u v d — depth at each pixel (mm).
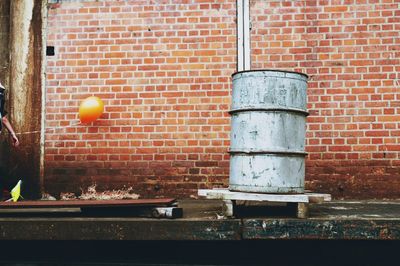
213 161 5066
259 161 3352
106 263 3746
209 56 5141
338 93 5012
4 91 4949
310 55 5055
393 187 4906
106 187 5148
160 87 5164
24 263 3783
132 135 5152
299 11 5094
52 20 5301
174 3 5207
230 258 3764
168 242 3822
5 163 5234
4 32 5348
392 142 4938
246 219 3379
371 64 5012
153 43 5203
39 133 5238
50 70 5266
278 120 3350
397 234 3312
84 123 5195
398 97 4965
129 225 3449
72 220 3490
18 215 3762
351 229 3328
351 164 4957
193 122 5109
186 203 4637
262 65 5078
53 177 5191
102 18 5258
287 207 3953
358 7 5055
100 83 5219
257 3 5125
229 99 5098
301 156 3465
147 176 5117
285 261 3727
